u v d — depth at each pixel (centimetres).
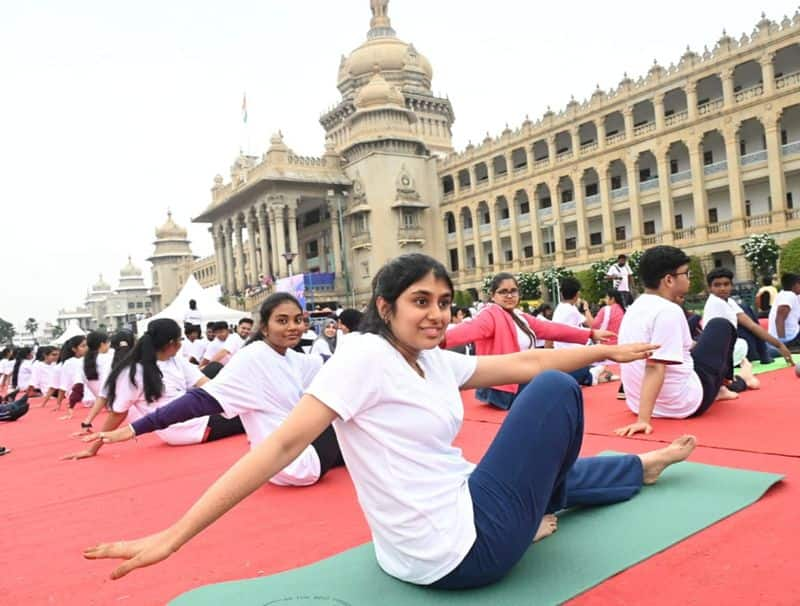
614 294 1177
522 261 4816
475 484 246
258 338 513
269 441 217
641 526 304
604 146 4206
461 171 5325
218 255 6412
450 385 255
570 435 253
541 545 290
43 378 1573
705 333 570
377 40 6262
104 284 14262
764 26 3347
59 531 399
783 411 548
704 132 3662
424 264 234
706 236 3697
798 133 3456
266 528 365
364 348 230
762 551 269
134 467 587
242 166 6012
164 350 696
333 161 5438
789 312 1042
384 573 273
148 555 203
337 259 5344
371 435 235
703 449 450
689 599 235
